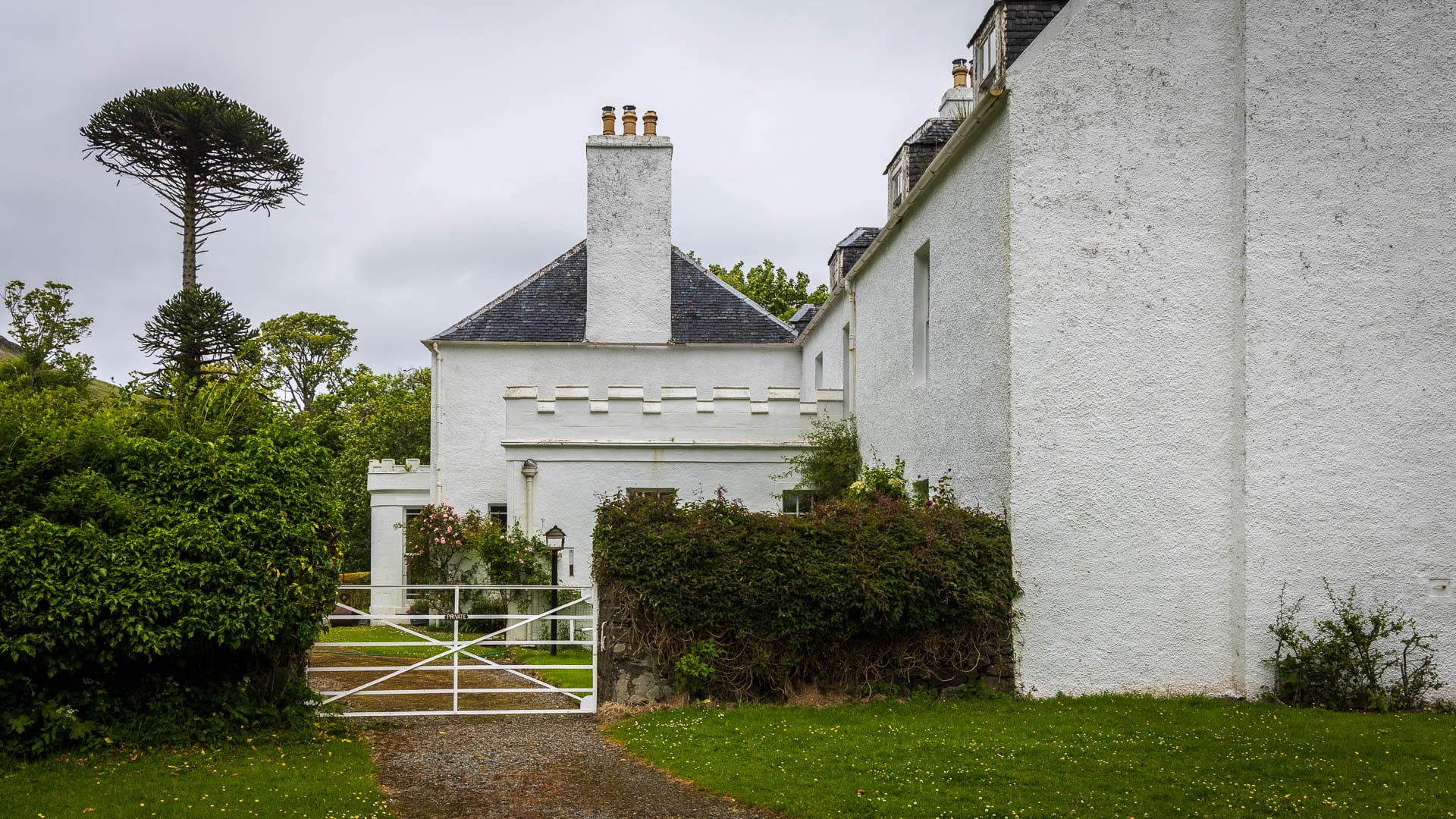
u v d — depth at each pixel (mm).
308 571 8391
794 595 9297
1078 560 9539
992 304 10039
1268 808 6090
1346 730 8070
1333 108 9648
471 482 20391
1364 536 9500
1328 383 9555
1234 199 9742
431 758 7824
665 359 21078
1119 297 9625
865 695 9531
